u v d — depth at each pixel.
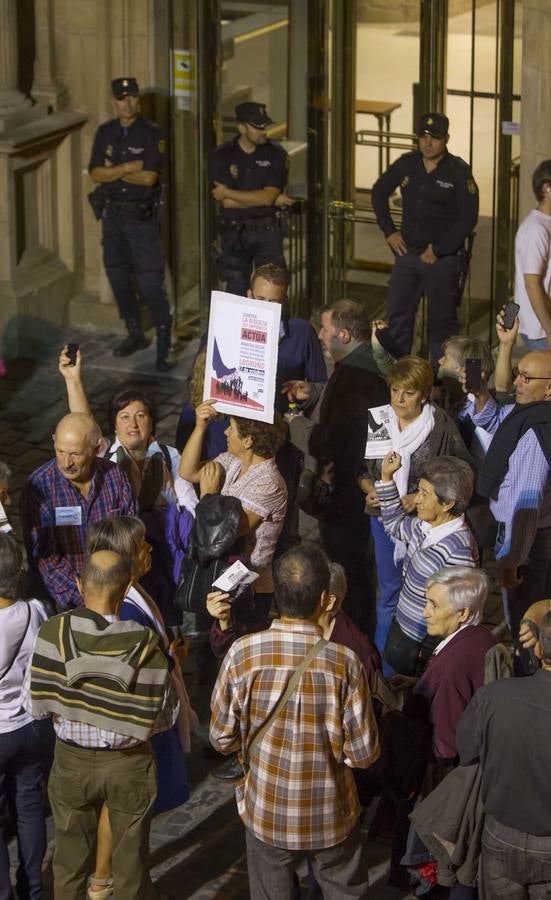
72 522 12.10
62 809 10.09
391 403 13.21
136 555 10.77
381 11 39.06
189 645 13.19
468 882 9.87
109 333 23.44
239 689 9.40
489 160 21.61
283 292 15.05
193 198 22.67
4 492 12.12
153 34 21.86
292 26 22.91
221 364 12.43
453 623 10.36
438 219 19.80
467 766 9.73
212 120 21.83
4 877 10.55
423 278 20.08
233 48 23.66
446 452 13.16
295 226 22.77
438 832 9.79
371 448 13.16
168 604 12.58
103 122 22.41
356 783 10.90
